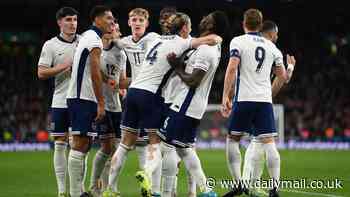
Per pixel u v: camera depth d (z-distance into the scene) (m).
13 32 102.94
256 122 27.84
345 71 102.31
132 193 32.81
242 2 92.88
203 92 26.05
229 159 28.61
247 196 29.97
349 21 104.50
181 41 26.20
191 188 28.66
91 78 25.73
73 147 26.39
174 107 25.94
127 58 32.16
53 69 28.48
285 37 103.75
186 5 91.50
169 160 26.12
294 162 54.38
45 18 102.00
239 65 27.81
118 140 30.44
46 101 89.62
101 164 29.33
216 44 25.50
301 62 103.81
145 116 26.56
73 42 29.59
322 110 92.25
